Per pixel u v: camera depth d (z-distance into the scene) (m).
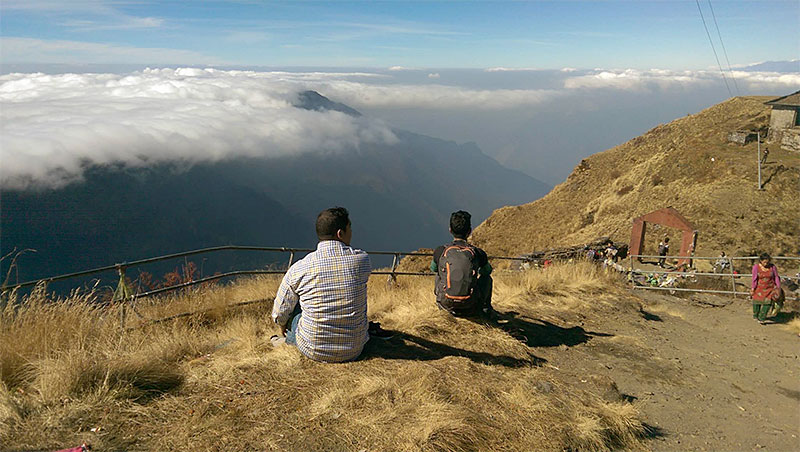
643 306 9.02
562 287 9.12
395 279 9.12
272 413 3.16
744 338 7.45
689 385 5.12
